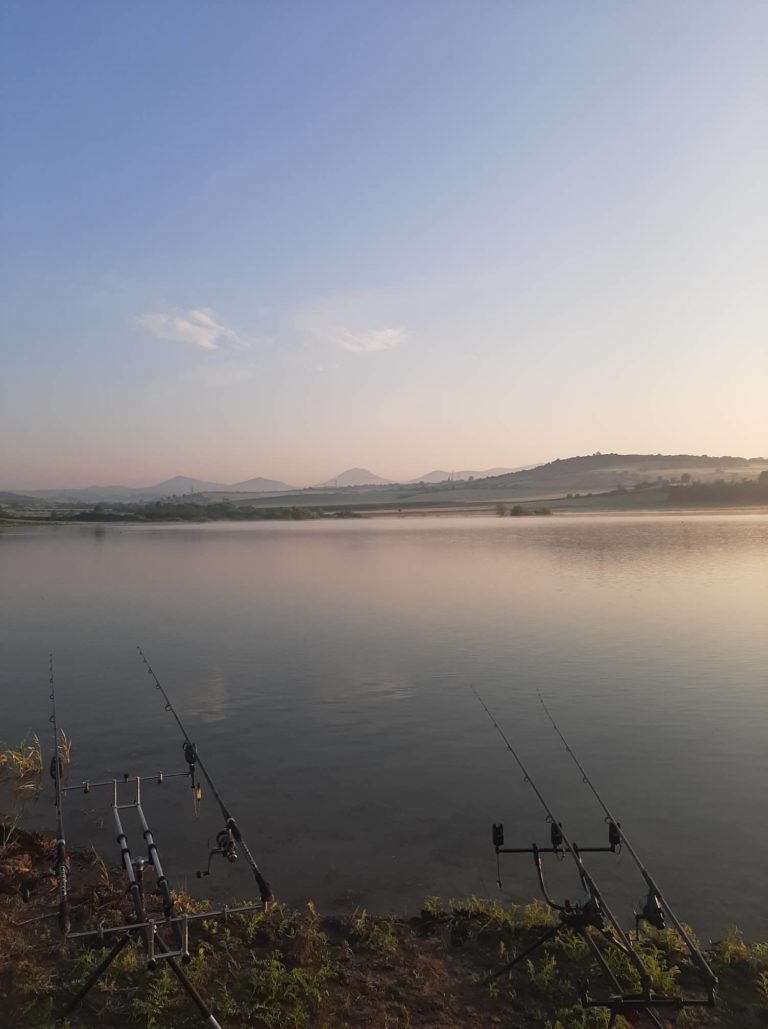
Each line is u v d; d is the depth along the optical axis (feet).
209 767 46.91
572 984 24.13
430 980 24.47
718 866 33.68
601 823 38.45
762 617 101.55
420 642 86.89
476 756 48.65
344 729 54.65
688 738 51.80
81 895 29.58
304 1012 22.35
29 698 63.98
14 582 160.86
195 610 115.75
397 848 35.63
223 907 29.73
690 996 23.66
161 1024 21.68
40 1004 22.29
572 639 87.61
